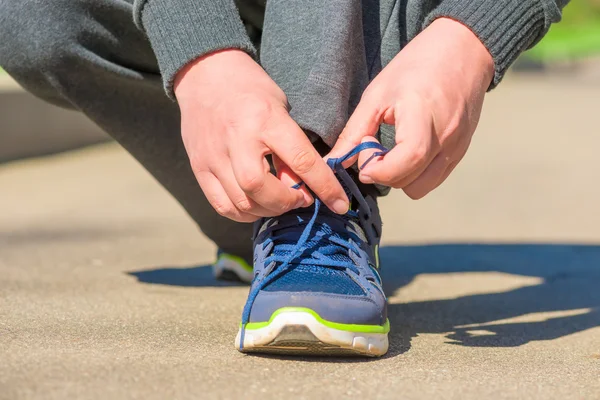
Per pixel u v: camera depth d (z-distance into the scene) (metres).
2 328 1.13
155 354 1.02
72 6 1.28
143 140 1.43
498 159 4.72
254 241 1.18
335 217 1.13
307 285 1.04
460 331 1.29
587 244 2.43
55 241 2.34
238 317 1.31
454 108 0.99
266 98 0.98
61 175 4.30
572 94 9.54
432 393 0.90
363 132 1.01
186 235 2.56
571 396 0.92
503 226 2.85
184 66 1.03
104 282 1.65
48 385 0.85
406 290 1.69
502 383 0.96
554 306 1.54
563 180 3.99
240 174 0.96
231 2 1.05
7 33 1.32
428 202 3.44
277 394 0.87
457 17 1.05
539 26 1.10
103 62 1.32
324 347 1.01
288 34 1.11
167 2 1.05
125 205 3.30
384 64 1.17
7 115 4.70
